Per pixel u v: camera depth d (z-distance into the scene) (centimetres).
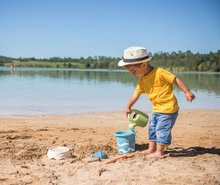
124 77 1488
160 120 231
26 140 285
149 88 237
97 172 203
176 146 271
